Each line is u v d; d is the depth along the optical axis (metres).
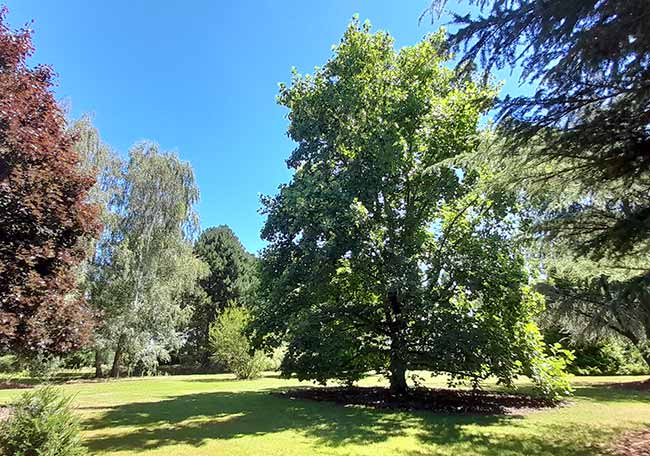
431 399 11.89
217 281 41.88
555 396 11.30
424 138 12.48
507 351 10.66
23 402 4.85
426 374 21.72
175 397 13.34
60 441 4.64
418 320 11.12
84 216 8.48
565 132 4.63
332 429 7.94
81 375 27.00
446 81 12.77
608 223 5.52
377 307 12.26
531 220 7.93
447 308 11.40
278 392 14.37
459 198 11.98
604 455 6.02
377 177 12.13
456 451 6.33
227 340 22.45
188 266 26.16
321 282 11.99
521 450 6.38
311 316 12.17
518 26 4.34
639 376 22.23
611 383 17.61
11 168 6.88
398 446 6.63
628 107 4.20
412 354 11.62
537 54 4.45
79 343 8.02
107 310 23.48
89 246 21.62
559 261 7.93
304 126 14.19
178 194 25.44
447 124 12.38
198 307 40.19
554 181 5.59
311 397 12.85
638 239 4.85
